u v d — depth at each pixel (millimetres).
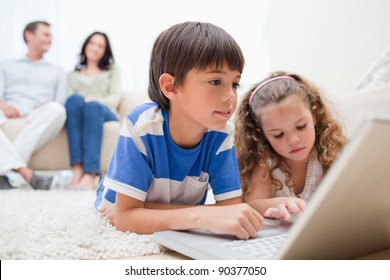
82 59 2754
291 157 1018
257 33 2711
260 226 688
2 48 2891
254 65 2709
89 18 3020
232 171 933
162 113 872
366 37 1972
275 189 1111
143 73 3070
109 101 2568
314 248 527
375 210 520
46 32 2637
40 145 2178
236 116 1168
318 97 1138
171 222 738
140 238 727
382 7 1898
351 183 431
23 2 2932
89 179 2107
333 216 476
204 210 725
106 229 803
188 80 768
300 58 2320
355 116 1231
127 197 804
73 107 2176
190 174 929
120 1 3047
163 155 869
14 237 742
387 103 1191
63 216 917
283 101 1010
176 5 2979
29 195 1675
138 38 3057
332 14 2129
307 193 1106
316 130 1132
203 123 780
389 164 434
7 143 2043
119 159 828
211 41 756
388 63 1465
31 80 2615
